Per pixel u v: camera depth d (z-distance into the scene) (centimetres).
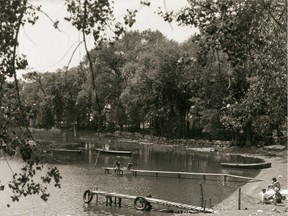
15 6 809
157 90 8838
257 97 3012
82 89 9656
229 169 5291
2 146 983
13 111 977
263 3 1120
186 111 9256
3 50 838
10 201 3100
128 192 3703
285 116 2994
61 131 12225
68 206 3070
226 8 1120
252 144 7606
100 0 854
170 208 3055
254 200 2941
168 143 9250
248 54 1196
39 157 1006
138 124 11119
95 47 897
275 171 4659
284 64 1692
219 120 7325
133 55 10306
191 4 1132
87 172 4894
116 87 10231
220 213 2412
